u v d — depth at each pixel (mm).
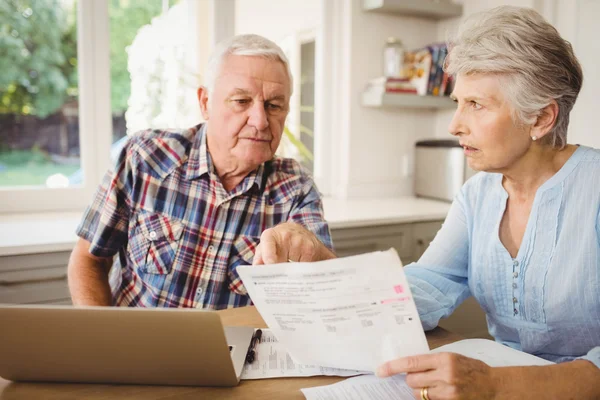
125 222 1418
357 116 2857
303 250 1057
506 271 1086
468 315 2531
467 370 740
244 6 2617
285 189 1448
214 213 1379
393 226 2371
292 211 1429
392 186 3023
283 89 1341
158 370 795
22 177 2291
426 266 1196
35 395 790
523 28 924
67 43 2291
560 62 939
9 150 2252
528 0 2559
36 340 761
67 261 1805
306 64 2861
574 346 1050
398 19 2906
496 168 1021
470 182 1212
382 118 2941
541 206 1040
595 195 999
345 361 840
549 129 978
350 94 2816
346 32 2791
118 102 2418
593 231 989
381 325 764
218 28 2541
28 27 2211
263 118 1307
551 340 1057
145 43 2436
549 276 1024
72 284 1389
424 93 2785
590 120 2443
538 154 1028
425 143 2908
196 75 2533
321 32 2865
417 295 1104
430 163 2871
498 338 1175
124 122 2445
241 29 2625
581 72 988
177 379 812
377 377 850
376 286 723
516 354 918
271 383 836
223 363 774
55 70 2287
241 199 1401
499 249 1096
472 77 966
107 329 735
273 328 828
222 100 1319
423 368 747
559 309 1020
